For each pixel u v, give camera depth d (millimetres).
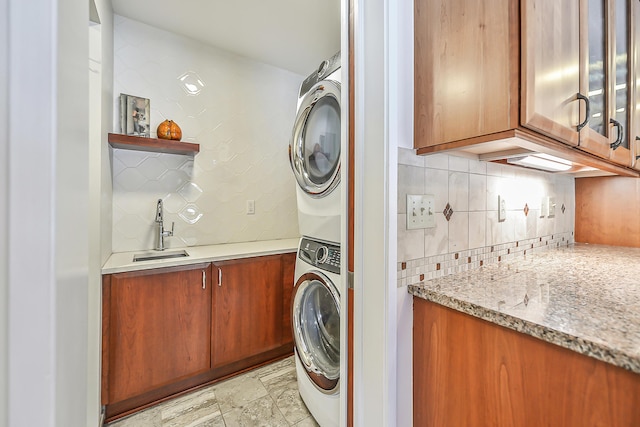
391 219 843
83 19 552
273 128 2578
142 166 1979
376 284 868
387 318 846
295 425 1459
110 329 1444
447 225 1009
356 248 925
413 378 939
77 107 503
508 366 713
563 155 938
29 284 365
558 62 782
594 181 1763
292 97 2682
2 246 351
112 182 1850
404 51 907
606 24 1029
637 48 1252
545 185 1541
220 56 2291
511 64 706
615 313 693
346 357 987
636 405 519
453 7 830
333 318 1472
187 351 1665
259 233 2520
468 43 793
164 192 2066
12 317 356
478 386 776
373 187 873
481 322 769
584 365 587
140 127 1917
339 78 1283
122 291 1472
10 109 352
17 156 355
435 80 879
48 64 373
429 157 956
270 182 2574
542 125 727
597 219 1758
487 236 1168
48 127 374
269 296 1972
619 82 1148
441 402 868
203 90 2219
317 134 1476
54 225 381
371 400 891
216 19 1931
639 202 1618
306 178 1522
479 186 1128
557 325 625
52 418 381
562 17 802
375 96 861
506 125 716
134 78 1937
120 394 1473
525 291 861
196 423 1477
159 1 1754
